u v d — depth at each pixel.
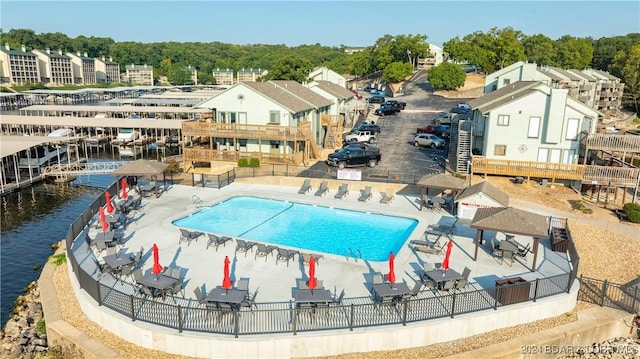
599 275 24.77
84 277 19.25
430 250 24.52
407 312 18.02
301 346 16.55
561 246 25.28
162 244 25.50
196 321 17.38
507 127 41.28
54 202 44.25
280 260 23.52
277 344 16.41
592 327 18.98
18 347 19.50
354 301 19.19
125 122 77.25
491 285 21.00
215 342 16.34
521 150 41.41
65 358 17.66
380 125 68.62
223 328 16.97
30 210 41.59
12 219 38.94
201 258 23.62
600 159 46.31
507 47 111.56
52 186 50.03
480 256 24.53
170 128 74.56
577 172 37.16
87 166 56.50
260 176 40.44
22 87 159.38
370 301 19.22
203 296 19.33
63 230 36.31
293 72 114.75
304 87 59.97
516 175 39.59
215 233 28.34
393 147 55.12
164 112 87.69
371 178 40.59
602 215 33.03
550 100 39.28
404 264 23.23
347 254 25.50
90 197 46.19
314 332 16.77
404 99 95.94
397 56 136.12
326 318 17.53
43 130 81.25
